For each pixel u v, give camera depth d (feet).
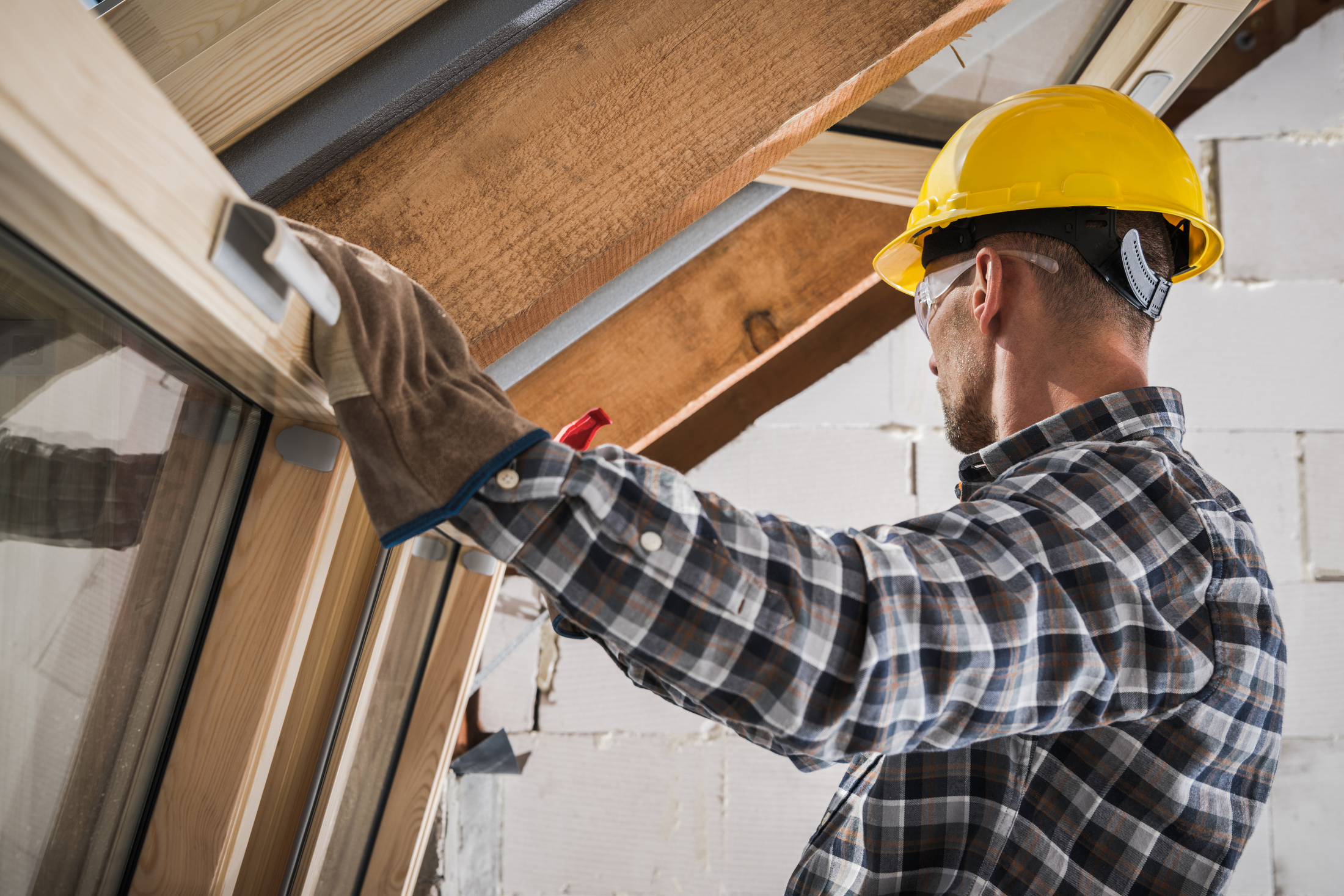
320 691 2.28
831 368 6.89
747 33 2.63
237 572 1.70
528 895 6.50
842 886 2.16
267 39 2.29
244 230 1.18
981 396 2.50
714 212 4.11
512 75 2.56
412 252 2.46
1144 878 1.96
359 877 3.32
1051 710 1.65
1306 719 6.52
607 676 6.73
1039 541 1.70
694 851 6.57
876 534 1.76
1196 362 6.79
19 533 1.15
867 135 4.18
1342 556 6.62
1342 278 6.77
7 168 0.80
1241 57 6.86
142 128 0.94
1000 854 2.03
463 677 3.41
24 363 1.09
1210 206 6.85
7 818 1.24
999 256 2.45
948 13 2.62
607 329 4.53
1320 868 6.41
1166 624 1.75
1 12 0.73
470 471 1.39
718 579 1.43
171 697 1.67
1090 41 3.80
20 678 1.21
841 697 1.47
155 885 1.65
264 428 1.74
